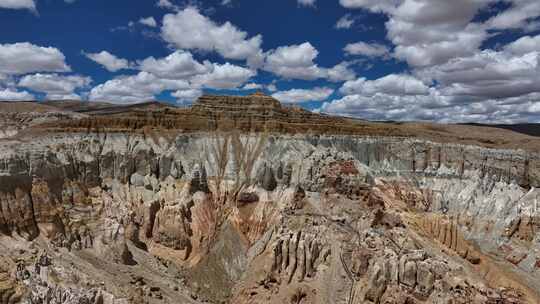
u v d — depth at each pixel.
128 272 69.62
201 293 73.69
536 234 82.50
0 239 62.62
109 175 93.00
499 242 84.81
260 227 88.25
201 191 95.75
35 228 69.19
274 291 70.12
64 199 78.50
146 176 95.38
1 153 72.62
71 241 71.19
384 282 65.56
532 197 87.81
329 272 70.88
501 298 63.62
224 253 82.56
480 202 92.94
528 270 78.12
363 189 91.31
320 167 95.62
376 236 73.31
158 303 62.31
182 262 81.31
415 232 79.75
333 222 79.56
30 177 73.62
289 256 73.50
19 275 54.56
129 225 81.38
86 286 57.88
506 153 95.62
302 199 90.50
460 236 82.94
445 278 64.50
